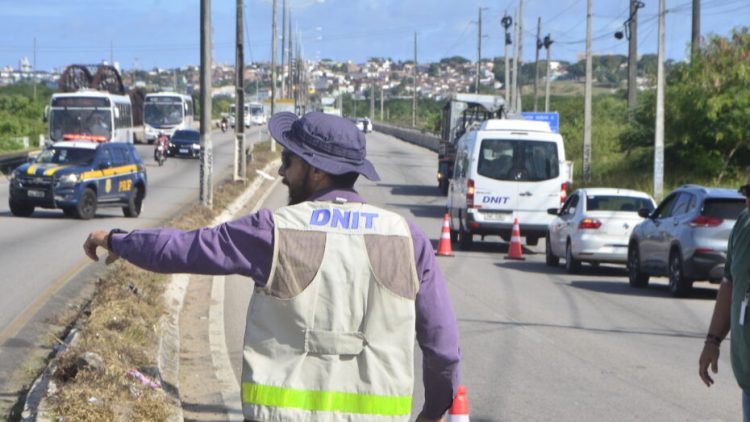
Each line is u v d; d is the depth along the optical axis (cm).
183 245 331
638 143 4038
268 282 325
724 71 3709
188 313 1333
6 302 1338
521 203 2523
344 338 321
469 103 4491
